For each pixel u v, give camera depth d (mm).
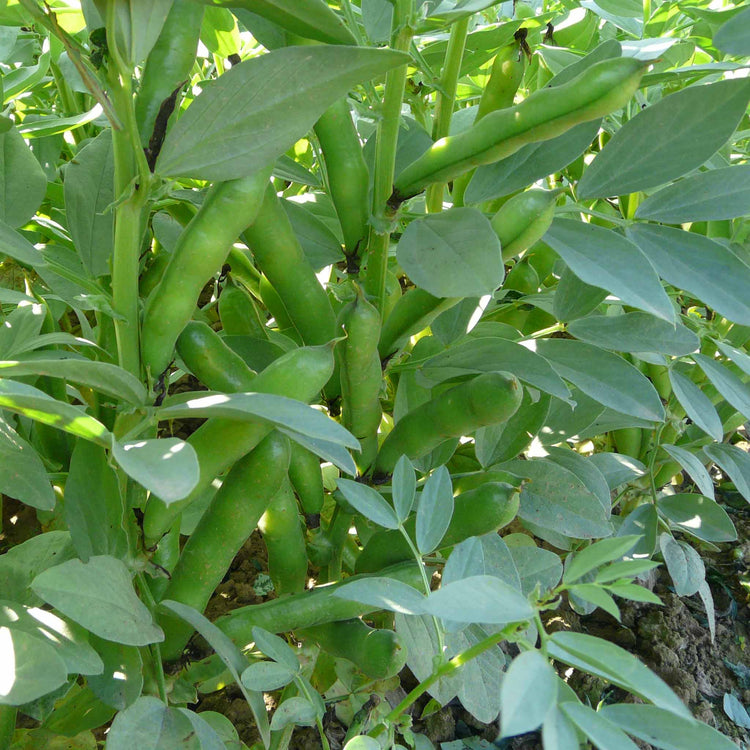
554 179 813
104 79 411
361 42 510
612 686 738
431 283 427
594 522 563
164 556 557
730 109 443
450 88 587
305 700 484
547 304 628
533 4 906
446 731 690
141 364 456
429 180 483
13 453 479
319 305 562
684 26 688
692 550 700
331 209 706
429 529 482
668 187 494
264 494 479
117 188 427
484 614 329
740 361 599
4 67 816
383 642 488
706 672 779
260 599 788
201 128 402
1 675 360
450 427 530
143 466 332
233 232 447
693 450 770
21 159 551
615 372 558
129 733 422
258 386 436
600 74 402
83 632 436
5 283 722
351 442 373
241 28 834
